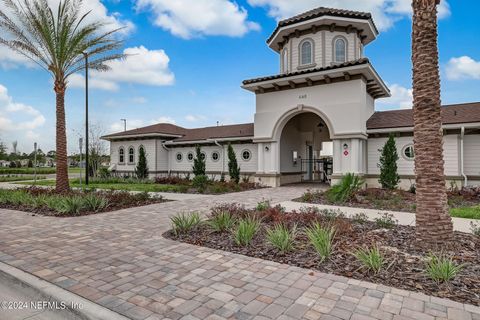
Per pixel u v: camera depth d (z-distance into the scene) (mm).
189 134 26562
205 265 4812
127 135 26281
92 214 9586
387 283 4023
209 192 16016
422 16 5770
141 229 7426
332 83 17500
